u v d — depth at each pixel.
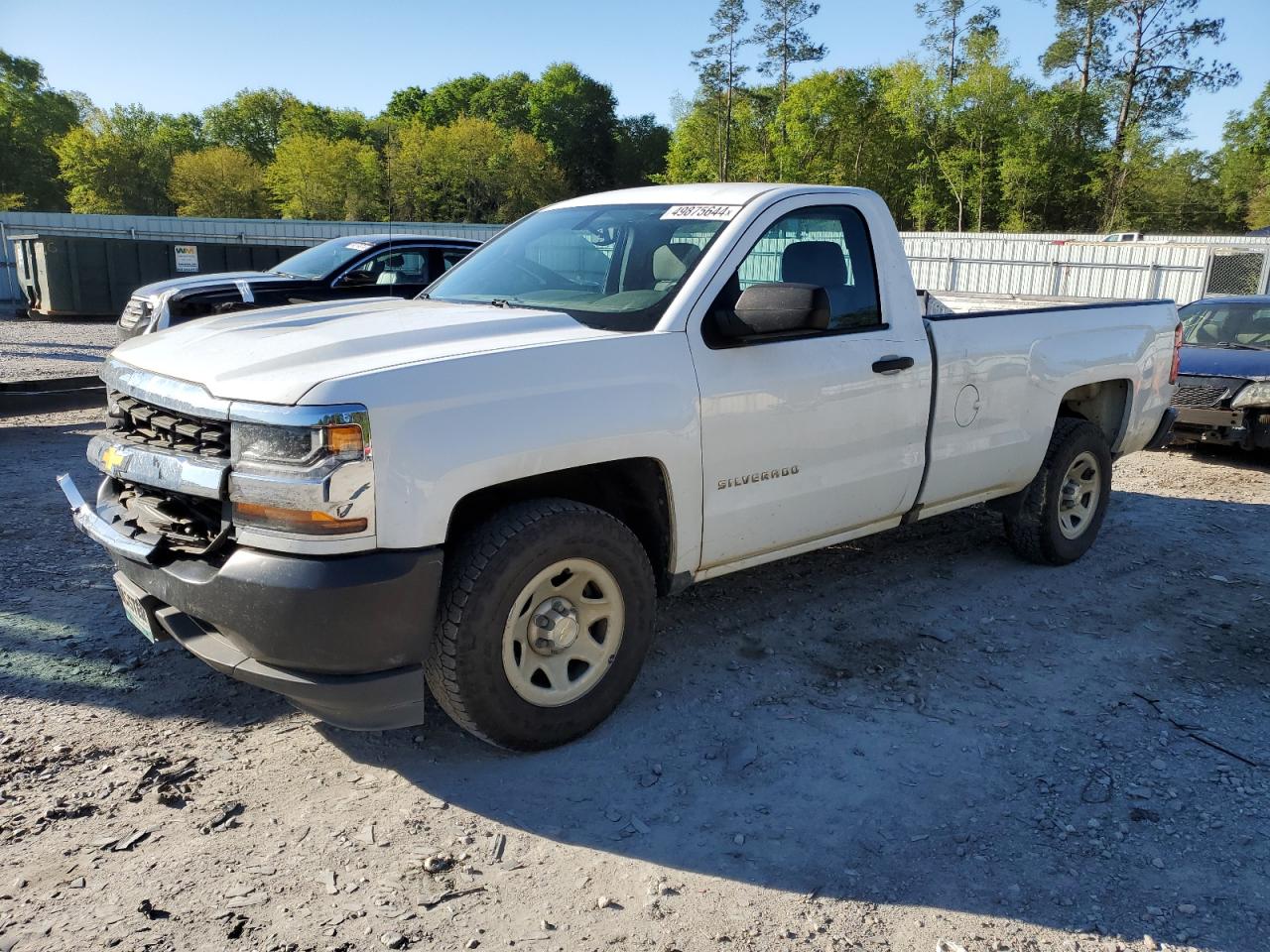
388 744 3.42
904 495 4.44
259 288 9.45
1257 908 2.63
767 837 2.93
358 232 32.22
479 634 3.01
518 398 3.03
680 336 3.50
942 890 2.70
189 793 3.07
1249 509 6.89
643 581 3.43
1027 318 4.93
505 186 98.12
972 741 3.52
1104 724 3.66
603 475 3.61
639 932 2.50
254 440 2.76
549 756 3.35
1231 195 72.06
